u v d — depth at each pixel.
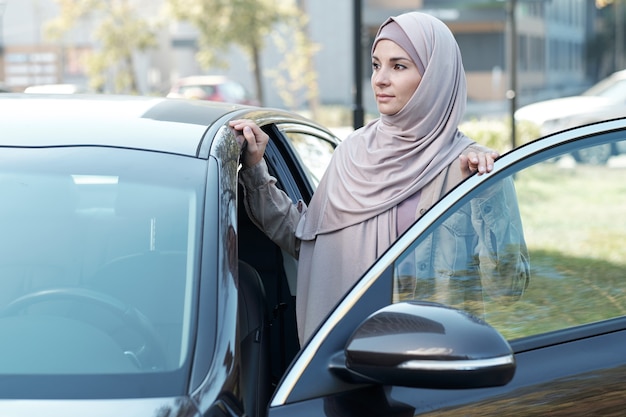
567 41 56.84
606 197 9.38
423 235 2.49
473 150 3.11
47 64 42.25
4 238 2.45
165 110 3.02
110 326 2.28
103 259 2.41
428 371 2.09
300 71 34.88
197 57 36.19
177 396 2.10
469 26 47.72
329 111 34.81
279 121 3.75
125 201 2.50
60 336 2.27
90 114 2.87
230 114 3.20
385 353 2.11
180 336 2.25
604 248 3.69
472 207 2.60
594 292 2.78
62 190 2.53
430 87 3.03
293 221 3.25
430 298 2.45
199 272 2.36
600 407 2.55
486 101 47.25
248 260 3.54
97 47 43.03
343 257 3.02
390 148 3.06
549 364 2.54
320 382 2.22
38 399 2.07
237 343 2.27
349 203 3.03
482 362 2.08
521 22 45.50
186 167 2.61
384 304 2.35
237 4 34.19
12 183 2.54
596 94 18.69
